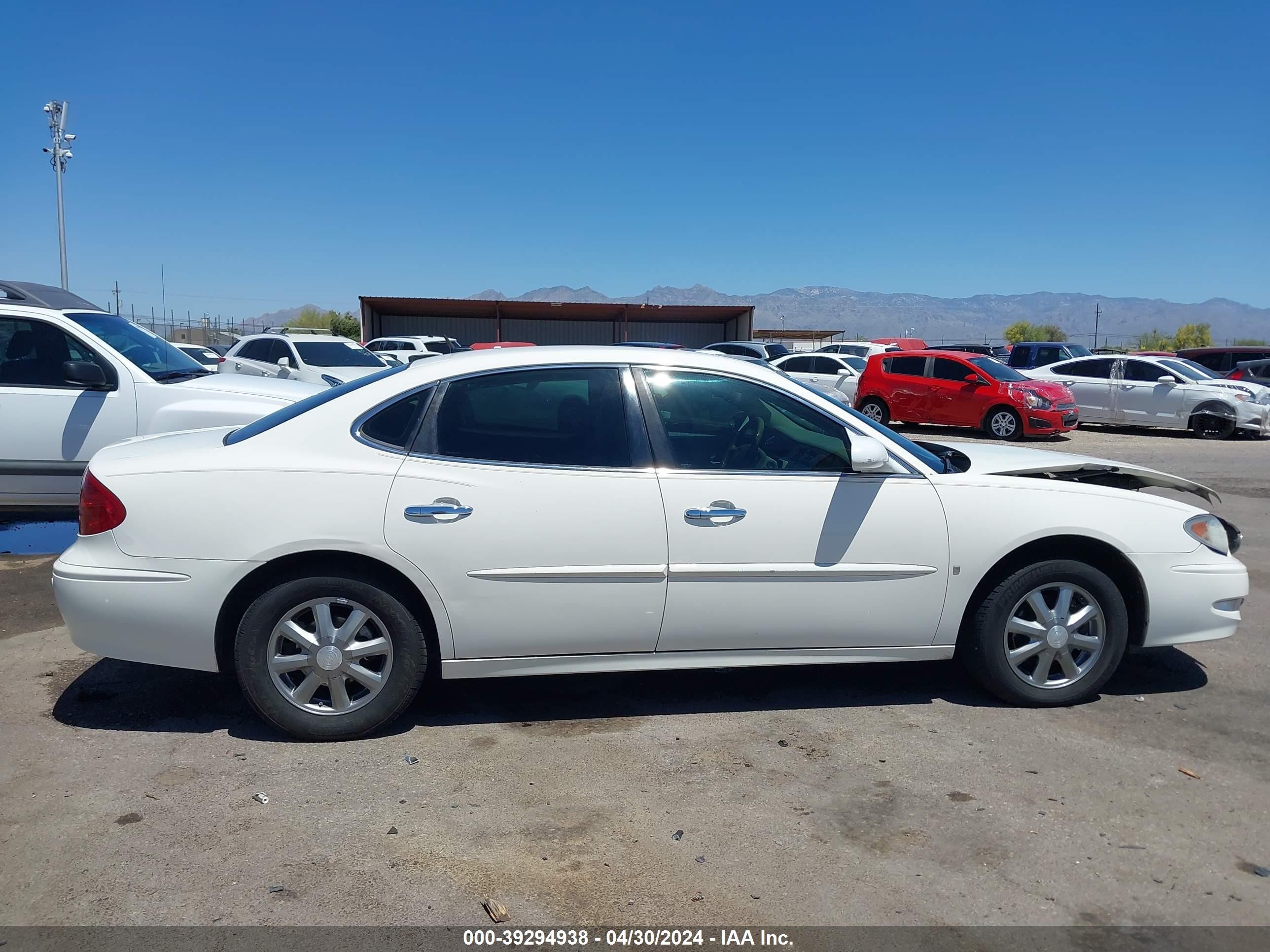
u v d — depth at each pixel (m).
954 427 19.05
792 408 4.17
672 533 3.92
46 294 8.04
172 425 6.80
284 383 7.53
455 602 3.83
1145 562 4.27
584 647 3.98
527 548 3.83
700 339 46.28
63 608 3.84
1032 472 4.45
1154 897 2.91
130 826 3.25
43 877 2.95
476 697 4.46
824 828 3.29
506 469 3.87
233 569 3.74
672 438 4.03
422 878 2.97
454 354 4.23
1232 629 4.43
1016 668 4.29
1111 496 4.28
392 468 3.81
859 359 24.11
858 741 4.00
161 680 4.61
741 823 3.32
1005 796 3.53
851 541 4.04
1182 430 19.34
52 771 3.64
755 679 4.74
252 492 3.76
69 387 6.84
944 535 4.11
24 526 7.75
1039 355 25.69
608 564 3.88
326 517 3.74
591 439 3.98
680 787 3.58
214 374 8.03
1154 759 3.85
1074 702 4.38
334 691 3.86
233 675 4.68
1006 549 4.14
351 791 3.52
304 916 2.77
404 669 3.89
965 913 2.83
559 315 44.28
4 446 6.72
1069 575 4.22
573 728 4.12
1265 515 9.67
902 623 4.14
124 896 2.86
